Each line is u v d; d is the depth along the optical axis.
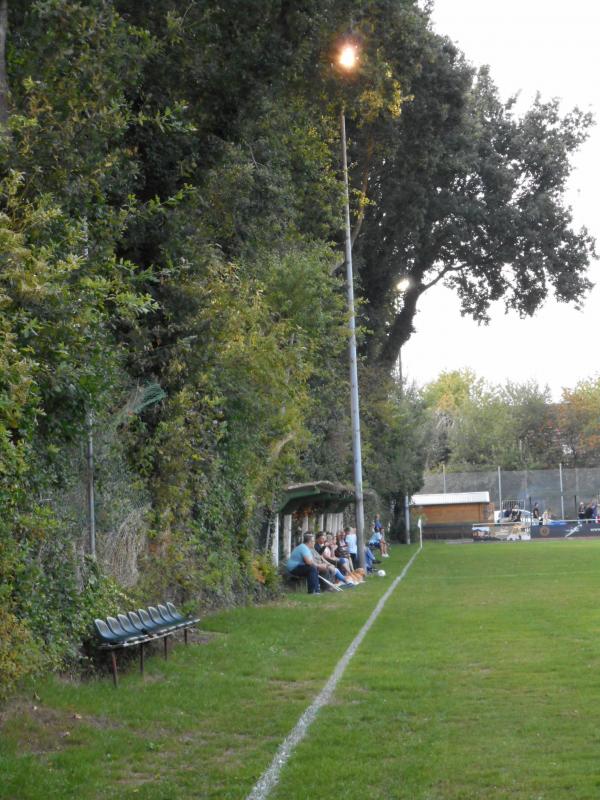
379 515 61.72
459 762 9.38
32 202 13.56
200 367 21.86
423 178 47.06
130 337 19.53
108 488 16.70
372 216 48.22
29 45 15.92
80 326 12.88
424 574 37.97
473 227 54.41
